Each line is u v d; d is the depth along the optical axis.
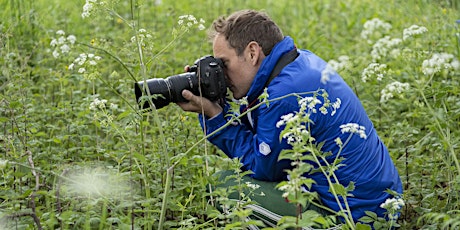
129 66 6.58
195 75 4.77
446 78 6.71
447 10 8.56
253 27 4.70
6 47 6.81
